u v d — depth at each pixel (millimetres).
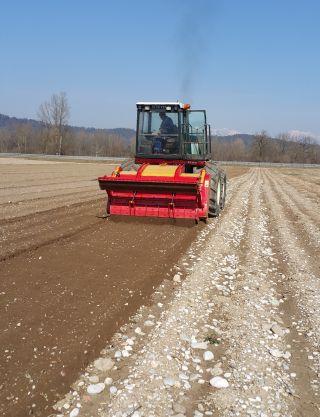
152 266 7234
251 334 5270
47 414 3635
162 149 11945
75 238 8820
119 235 9156
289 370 4527
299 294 6688
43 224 10109
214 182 11844
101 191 18516
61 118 75562
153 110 11898
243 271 7727
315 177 42531
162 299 6117
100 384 4062
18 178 24078
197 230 10125
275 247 9727
